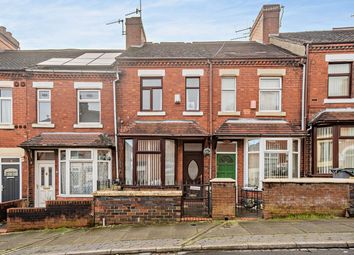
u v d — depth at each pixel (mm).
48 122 15273
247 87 14797
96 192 10430
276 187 10094
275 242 7477
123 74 15039
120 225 10180
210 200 10516
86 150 14812
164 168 14148
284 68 14711
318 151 14000
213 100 14844
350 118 13328
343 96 14438
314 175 13750
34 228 10539
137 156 14305
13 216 10578
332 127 13586
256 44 18344
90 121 15367
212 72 14883
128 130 14344
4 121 15297
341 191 9875
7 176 15070
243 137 14203
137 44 17734
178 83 14930
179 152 14820
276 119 14664
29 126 15094
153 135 14047
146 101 15141
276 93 14930
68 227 10438
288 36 17656
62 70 15047
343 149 13562
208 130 14703
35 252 7930
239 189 14086
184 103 14898
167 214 10156
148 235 8758
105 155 14914
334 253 6930
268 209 10086
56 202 10555
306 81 14492
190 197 11438
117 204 10336
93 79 15234
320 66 14500
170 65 14953
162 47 17750
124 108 14992
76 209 10477
